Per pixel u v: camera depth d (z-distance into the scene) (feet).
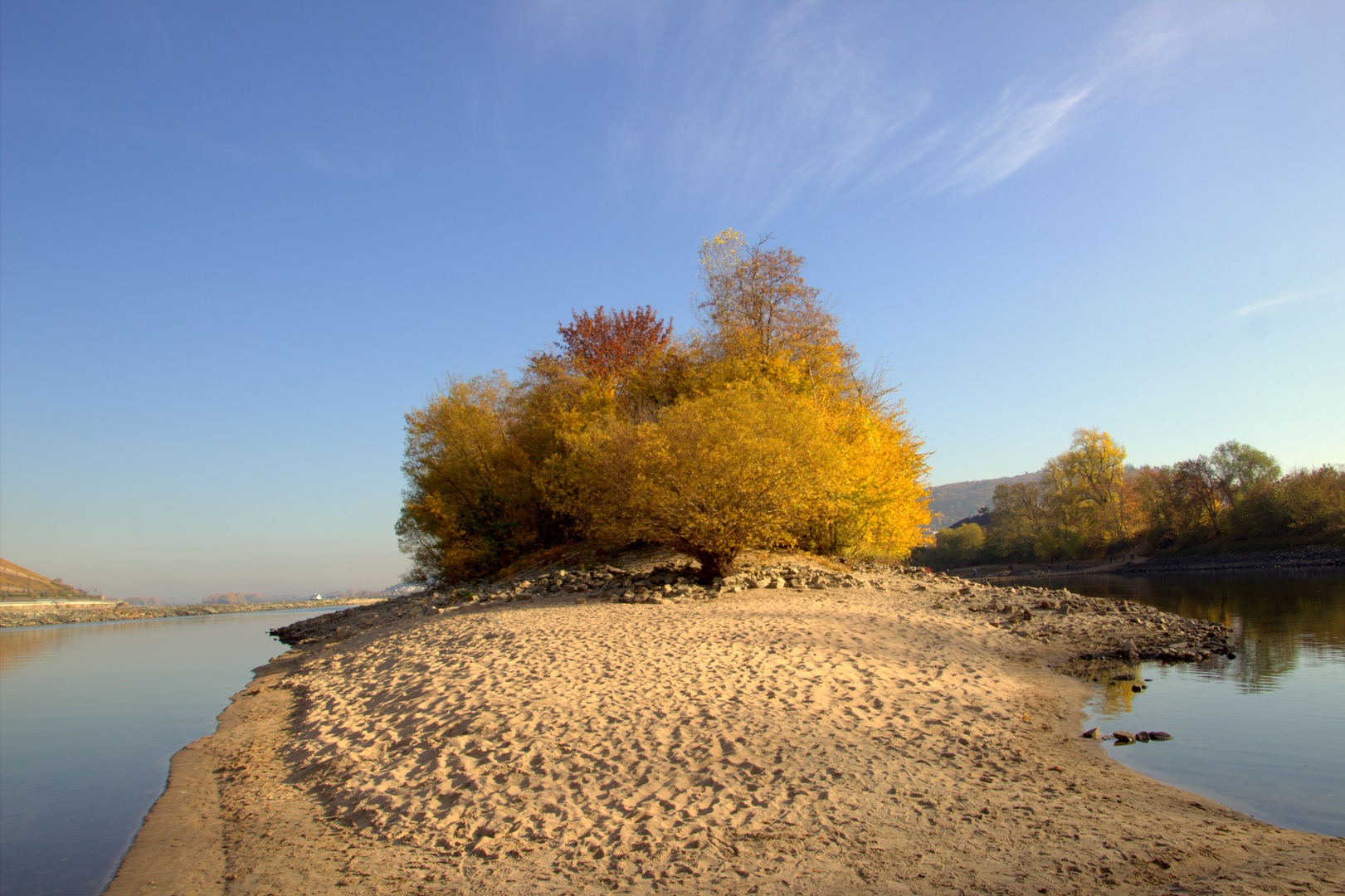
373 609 111.34
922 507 96.63
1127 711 31.68
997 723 28.73
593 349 122.01
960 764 24.08
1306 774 23.36
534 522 96.58
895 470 90.38
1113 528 249.55
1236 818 19.67
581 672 36.60
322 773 28.22
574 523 94.12
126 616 261.03
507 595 66.80
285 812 24.89
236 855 21.57
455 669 39.60
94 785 30.94
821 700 30.81
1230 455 234.17
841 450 73.67
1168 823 19.24
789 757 24.70
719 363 95.50
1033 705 31.83
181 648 102.06
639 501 60.95
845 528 86.22
